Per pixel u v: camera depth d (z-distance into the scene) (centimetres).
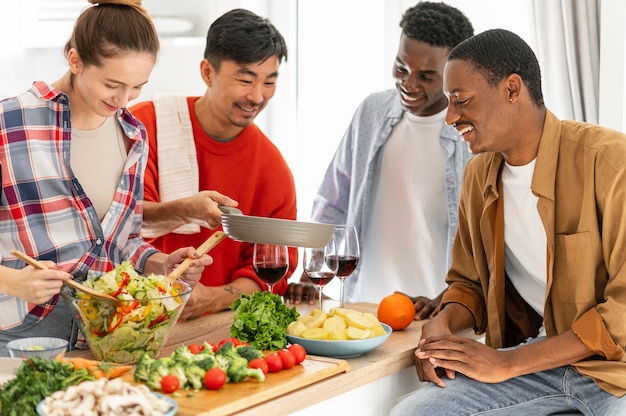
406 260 315
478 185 236
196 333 224
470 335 245
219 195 237
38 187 204
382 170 318
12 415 149
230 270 279
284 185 290
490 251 233
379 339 204
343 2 418
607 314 201
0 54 365
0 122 201
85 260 210
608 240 206
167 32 401
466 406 207
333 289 419
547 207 213
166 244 273
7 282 183
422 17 288
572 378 211
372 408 207
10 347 170
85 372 159
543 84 332
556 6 325
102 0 200
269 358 182
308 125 437
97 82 200
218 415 157
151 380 166
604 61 320
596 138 213
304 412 183
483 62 210
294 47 431
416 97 293
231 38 258
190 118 279
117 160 223
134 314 182
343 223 335
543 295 232
